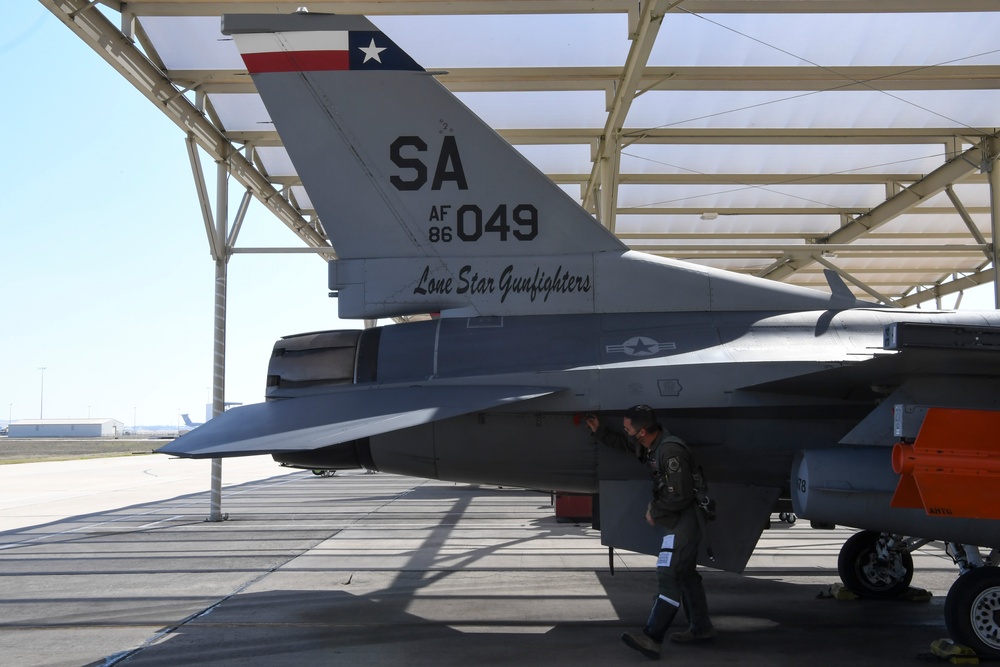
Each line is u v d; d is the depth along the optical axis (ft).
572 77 33.94
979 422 14.43
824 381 16.03
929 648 15.58
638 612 18.79
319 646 15.62
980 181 44.73
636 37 28.48
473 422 17.31
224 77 33.09
